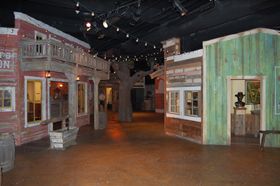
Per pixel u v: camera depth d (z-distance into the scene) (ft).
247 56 33.14
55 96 44.21
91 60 46.75
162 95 87.04
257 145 33.30
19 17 34.47
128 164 25.20
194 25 32.32
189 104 37.86
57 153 29.68
